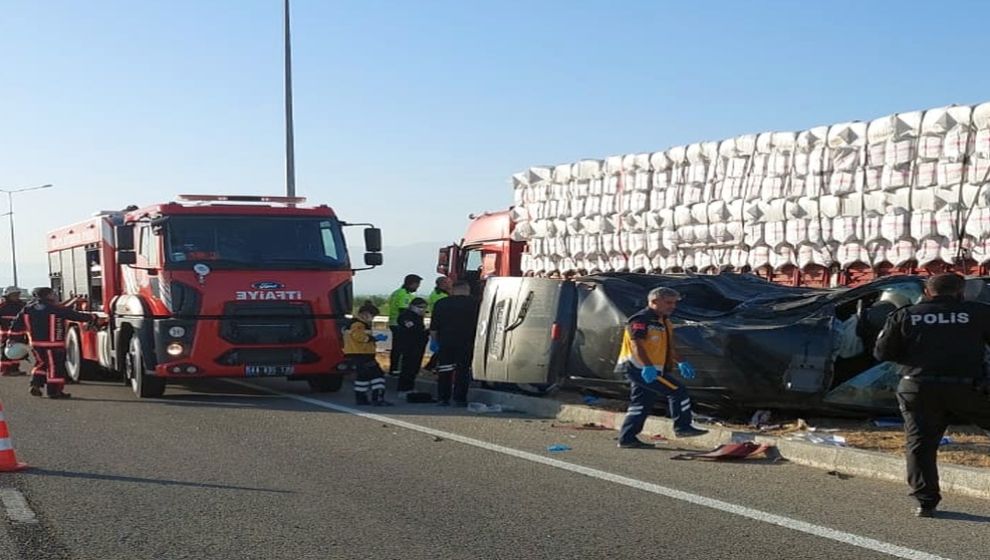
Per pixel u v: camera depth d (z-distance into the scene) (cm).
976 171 1149
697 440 1031
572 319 1253
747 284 1270
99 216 1672
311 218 1493
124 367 1548
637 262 1608
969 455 884
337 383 1561
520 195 1881
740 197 1426
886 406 1034
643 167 1595
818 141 1327
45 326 1468
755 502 762
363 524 704
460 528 693
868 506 749
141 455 971
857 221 1275
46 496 792
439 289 1603
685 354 1106
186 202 1473
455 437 1079
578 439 1067
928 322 714
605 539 663
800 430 1048
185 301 1395
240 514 733
